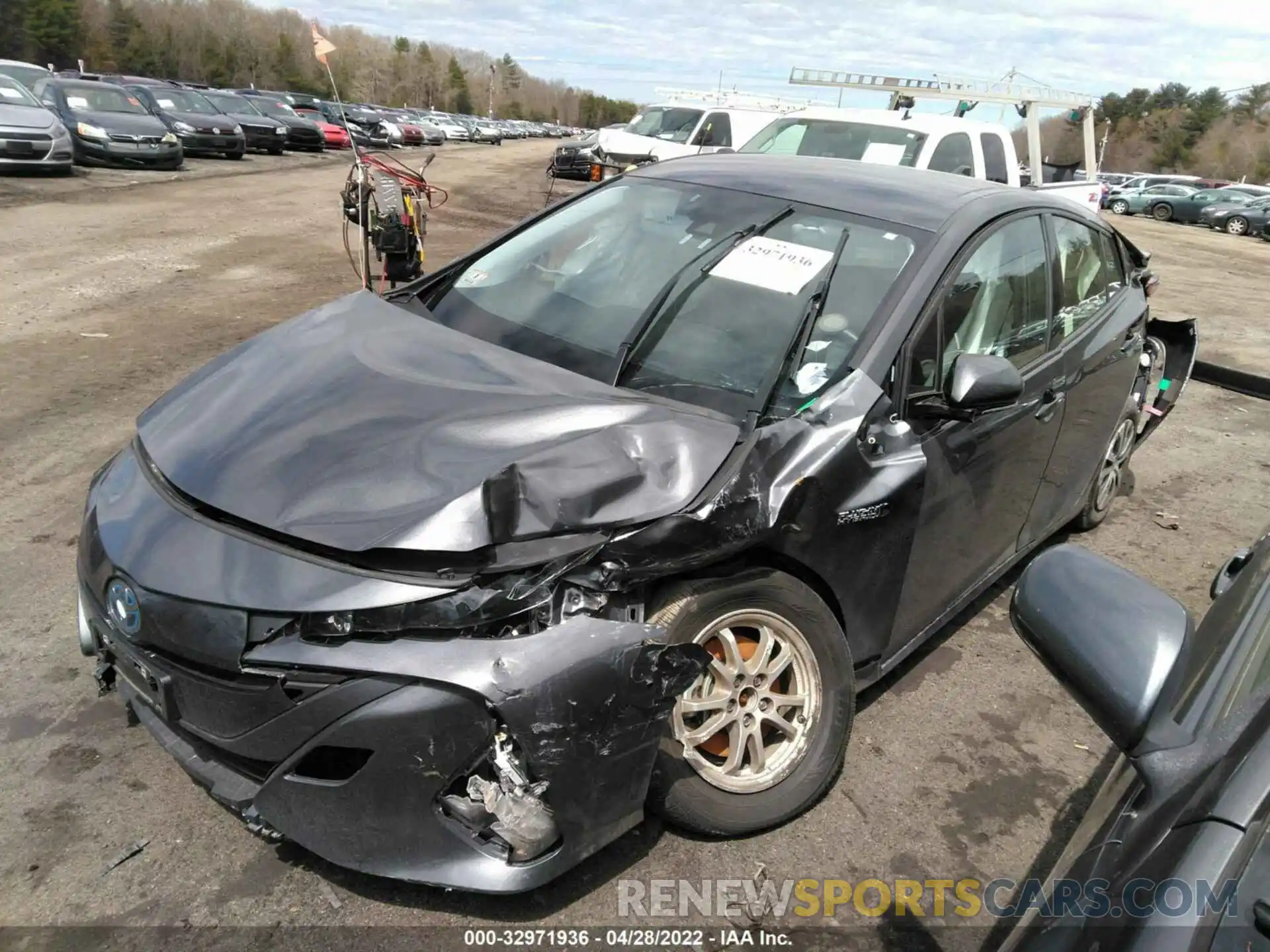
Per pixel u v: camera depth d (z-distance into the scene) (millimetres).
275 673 2031
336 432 2398
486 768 2080
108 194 15039
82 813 2498
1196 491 5832
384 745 2008
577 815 2121
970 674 3566
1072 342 3861
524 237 3682
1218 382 8500
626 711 2115
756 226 3266
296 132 29484
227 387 2746
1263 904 1204
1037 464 3645
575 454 2281
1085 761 3104
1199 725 1569
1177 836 1348
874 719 3230
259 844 2438
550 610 2088
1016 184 9812
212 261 10328
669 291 3074
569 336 3021
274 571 2074
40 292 8344
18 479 4477
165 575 2145
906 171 3773
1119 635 1658
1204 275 17875
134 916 2203
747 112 14547
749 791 2527
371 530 2082
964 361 2844
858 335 2842
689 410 2627
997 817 2795
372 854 2080
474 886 2061
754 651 2531
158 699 2209
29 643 3215
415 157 32688
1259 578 2123
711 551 2260
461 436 2359
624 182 3781
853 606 2727
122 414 5402
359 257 11078
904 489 2725
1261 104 97500
